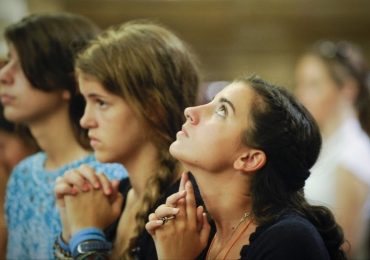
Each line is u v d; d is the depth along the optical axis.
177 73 3.58
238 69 14.76
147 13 13.84
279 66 14.76
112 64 3.43
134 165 3.54
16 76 4.20
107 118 3.44
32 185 4.39
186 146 2.89
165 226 2.96
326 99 6.75
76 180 3.60
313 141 2.94
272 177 2.85
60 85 4.19
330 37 14.65
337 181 6.32
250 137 2.81
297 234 2.68
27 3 10.05
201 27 14.34
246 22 14.23
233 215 2.94
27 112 4.23
